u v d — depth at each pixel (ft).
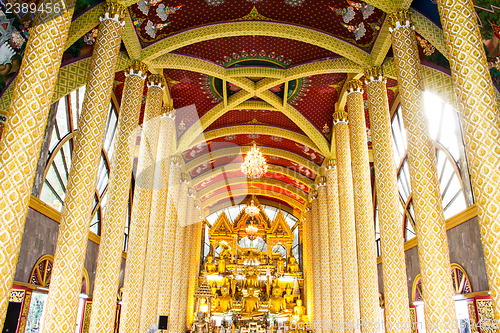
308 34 30.99
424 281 18.99
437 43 24.27
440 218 19.49
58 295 17.12
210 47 34.24
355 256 33.50
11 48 21.76
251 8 30.37
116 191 23.89
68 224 18.08
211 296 64.34
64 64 25.98
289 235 75.15
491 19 22.33
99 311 21.21
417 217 19.86
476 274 27.25
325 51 33.86
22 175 13.44
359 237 28.40
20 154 13.50
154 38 30.07
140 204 28.09
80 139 19.44
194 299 63.93
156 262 32.14
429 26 24.22
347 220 34.73
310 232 60.85
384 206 24.86
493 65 23.76
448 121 31.19
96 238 38.88
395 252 23.80
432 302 18.42
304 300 67.10
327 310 45.65
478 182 14.38
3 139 13.48
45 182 28.02
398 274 23.34
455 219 30.42
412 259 39.01
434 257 18.92
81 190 18.69
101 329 20.97
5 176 13.07
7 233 12.76
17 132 13.61
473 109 14.90
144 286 31.60
